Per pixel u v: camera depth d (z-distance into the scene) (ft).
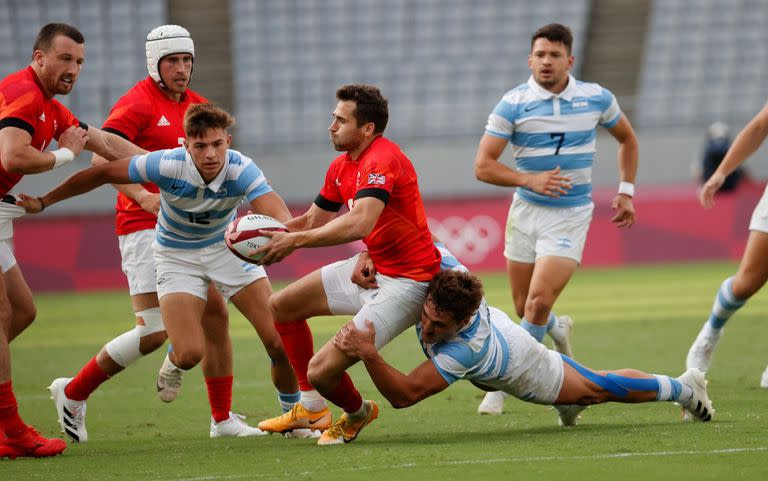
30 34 318.65
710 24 337.72
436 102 325.21
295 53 329.72
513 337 71.46
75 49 73.56
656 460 60.59
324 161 288.30
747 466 58.29
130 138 86.38
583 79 331.57
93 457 70.13
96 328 171.83
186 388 110.22
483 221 258.57
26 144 70.54
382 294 71.67
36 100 71.87
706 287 205.67
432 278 69.82
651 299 189.37
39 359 137.90
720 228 263.29
